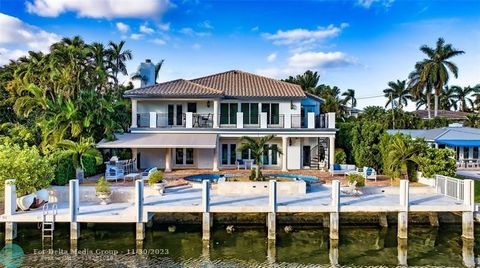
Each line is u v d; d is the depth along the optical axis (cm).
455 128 5478
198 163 4066
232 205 2184
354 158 3900
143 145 3312
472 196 2208
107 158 3984
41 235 2156
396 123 8175
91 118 3316
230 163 4122
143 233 2086
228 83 4478
